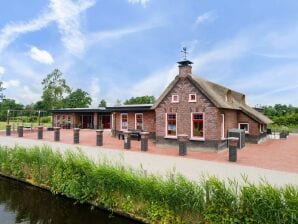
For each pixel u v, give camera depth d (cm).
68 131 3700
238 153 1881
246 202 629
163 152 1875
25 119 5609
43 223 866
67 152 1227
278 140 3019
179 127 2106
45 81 6694
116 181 869
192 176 1132
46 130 3809
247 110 2600
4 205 1021
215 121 1933
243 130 2267
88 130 3869
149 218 795
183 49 2127
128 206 837
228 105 2214
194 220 708
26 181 1221
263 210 598
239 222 633
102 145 2181
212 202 680
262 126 2842
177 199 727
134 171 1005
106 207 905
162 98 2189
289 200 572
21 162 1257
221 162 1502
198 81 2073
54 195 1073
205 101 1978
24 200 1074
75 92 8525
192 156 1720
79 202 980
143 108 2622
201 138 1989
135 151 1889
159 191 762
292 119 5581
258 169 1310
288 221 569
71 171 1013
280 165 1431
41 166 1159
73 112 4259
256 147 2264
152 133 2584
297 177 1149
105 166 942
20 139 2591
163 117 2184
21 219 895
